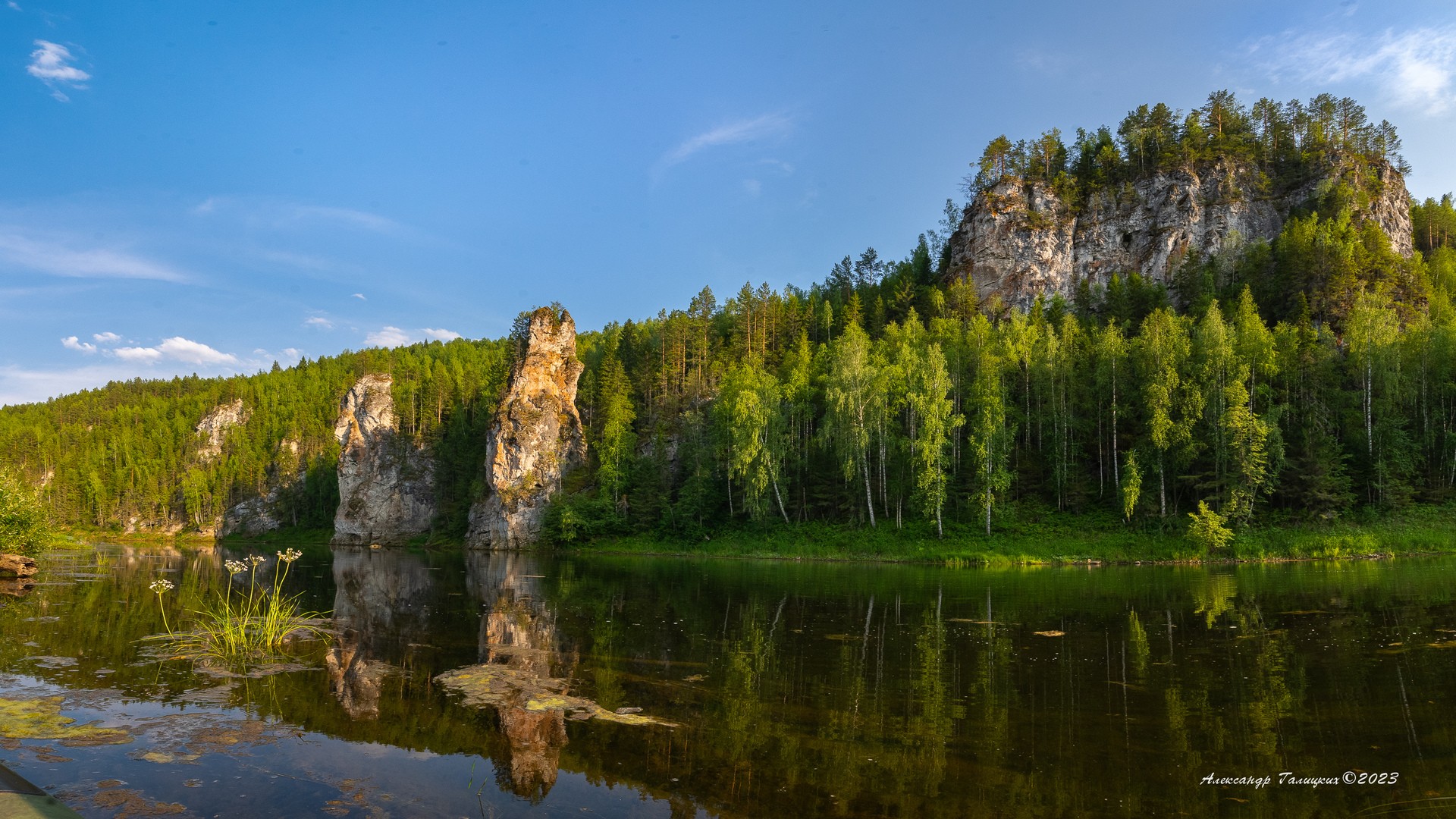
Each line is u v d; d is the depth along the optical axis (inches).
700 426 2984.7
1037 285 3821.4
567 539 2856.8
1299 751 448.1
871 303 4087.1
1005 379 2605.8
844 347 2455.7
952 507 2317.9
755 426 2491.4
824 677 639.8
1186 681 616.1
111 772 409.1
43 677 616.7
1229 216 3708.2
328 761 435.8
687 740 474.6
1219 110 4222.4
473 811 365.1
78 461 5674.2
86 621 911.7
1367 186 3730.3
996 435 2158.0
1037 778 408.5
